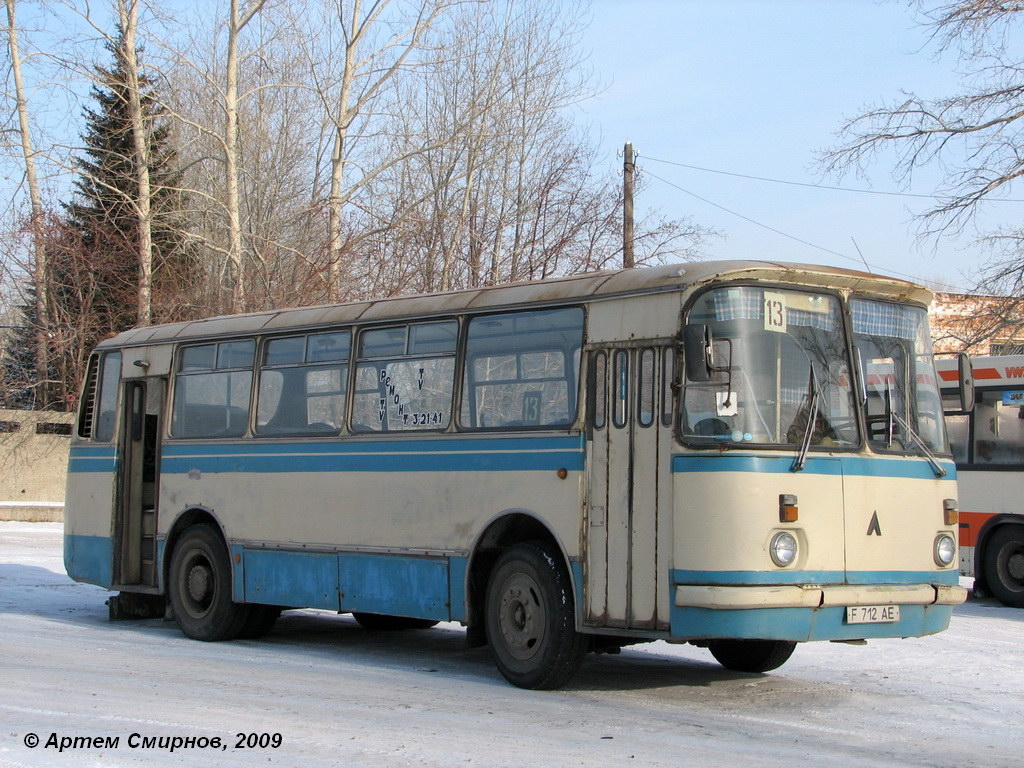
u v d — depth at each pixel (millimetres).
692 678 10398
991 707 9211
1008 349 22047
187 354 13430
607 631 8984
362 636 13359
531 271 28703
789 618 8484
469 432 10297
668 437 8789
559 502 9453
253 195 34156
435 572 10422
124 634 12992
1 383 35438
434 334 10828
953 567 9609
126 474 13984
